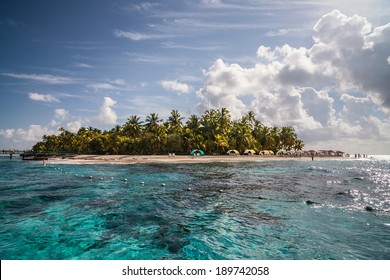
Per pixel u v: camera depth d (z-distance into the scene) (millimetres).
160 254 6742
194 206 12211
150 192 15984
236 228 8844
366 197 14586
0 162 48062
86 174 26094
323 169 35625
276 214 10758
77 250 6957
